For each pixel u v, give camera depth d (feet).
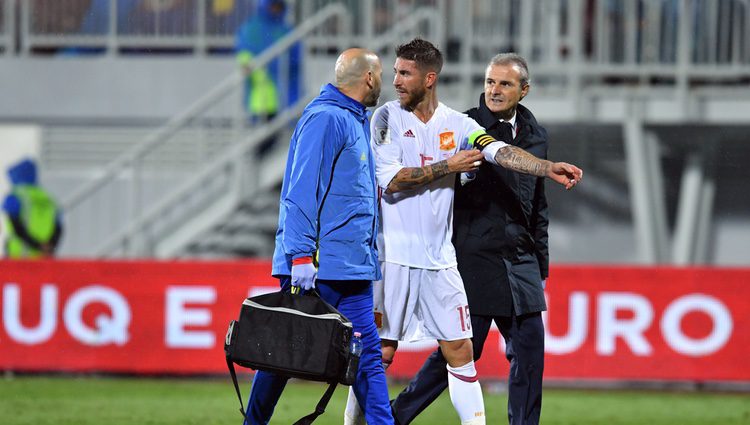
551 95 137.18
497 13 138.41
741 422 90.63
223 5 156.15
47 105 162.40
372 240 60.18
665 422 90.22
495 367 111.24
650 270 110.42
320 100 59.21
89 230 151.74
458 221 65.31
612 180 142.20
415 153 63.57
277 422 84.84
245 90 144.15
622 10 136.36
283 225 59.31
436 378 66.80
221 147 150.20
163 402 97.55
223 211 142.41
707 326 109.81
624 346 110.32
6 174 158.51
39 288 115.85
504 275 64.85
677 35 135.54
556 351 110.63
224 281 114.42
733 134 137.69
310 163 57.21
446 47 139.74
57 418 86.89
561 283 110.83
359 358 57.62
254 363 56.70
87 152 158.92
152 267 115.34
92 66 159.63
